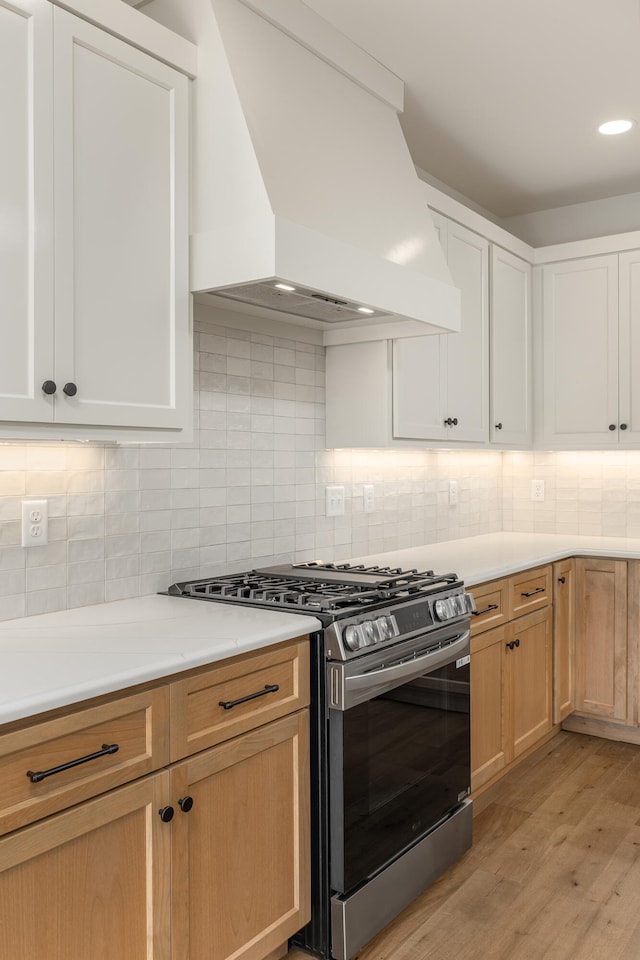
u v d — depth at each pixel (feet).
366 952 6.72
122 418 5.89
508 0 7.48
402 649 7.09
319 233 6.59
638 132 10.50
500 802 9.63
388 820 6.97
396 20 7.79
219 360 8.38
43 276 5.29
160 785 5.11
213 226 6.48
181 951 5.27
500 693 9.68
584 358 12.60
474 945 6.81
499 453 14.34
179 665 5.18
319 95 7.53
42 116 5.29
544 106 9.73
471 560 10.30
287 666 6.25
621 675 11.51
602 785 10.14
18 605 6.47
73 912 4.58
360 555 10.66
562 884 7.75
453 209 10.46
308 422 9.63
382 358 9.34
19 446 6.48
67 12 5.47
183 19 6.73
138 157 6.04
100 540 7.14
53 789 4.45
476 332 11.25
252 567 8.86
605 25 7.95
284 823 6.22
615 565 11.52
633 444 12.17
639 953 6.68
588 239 12.58
